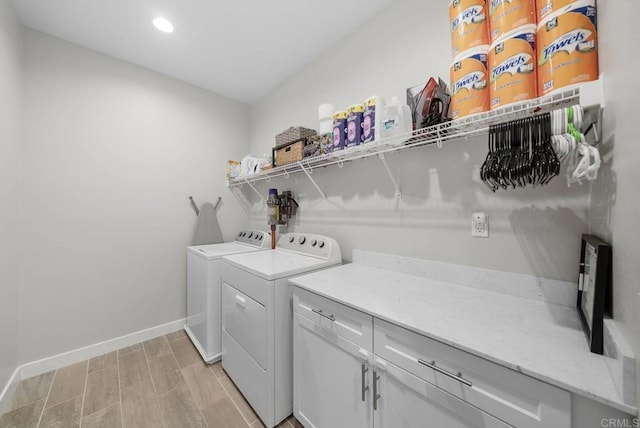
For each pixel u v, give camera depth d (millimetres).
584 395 523
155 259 2348
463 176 1261
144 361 1947
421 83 1434
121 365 1895
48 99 1845
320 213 2066
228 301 1743
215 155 2766
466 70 974
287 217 2359
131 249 2217
